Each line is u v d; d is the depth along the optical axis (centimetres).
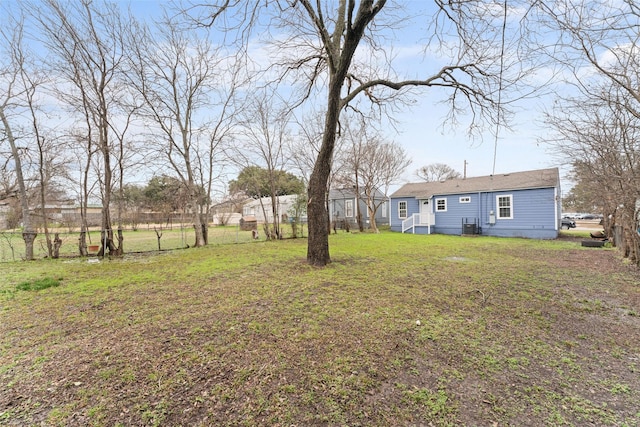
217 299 468
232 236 1784
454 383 238
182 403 213
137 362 271
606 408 208
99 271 714
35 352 294
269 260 833
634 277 592
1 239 1361
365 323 361
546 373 254
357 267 708
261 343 309
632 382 240
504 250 1014
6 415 201
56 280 610
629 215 703
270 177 1528
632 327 352
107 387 233
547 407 209
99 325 364
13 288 546
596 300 450
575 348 299
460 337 322
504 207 1603
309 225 748
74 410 206
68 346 307
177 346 304
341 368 259
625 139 515
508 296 470
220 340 317
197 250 1120
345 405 211
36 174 1054
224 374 251
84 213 1042
